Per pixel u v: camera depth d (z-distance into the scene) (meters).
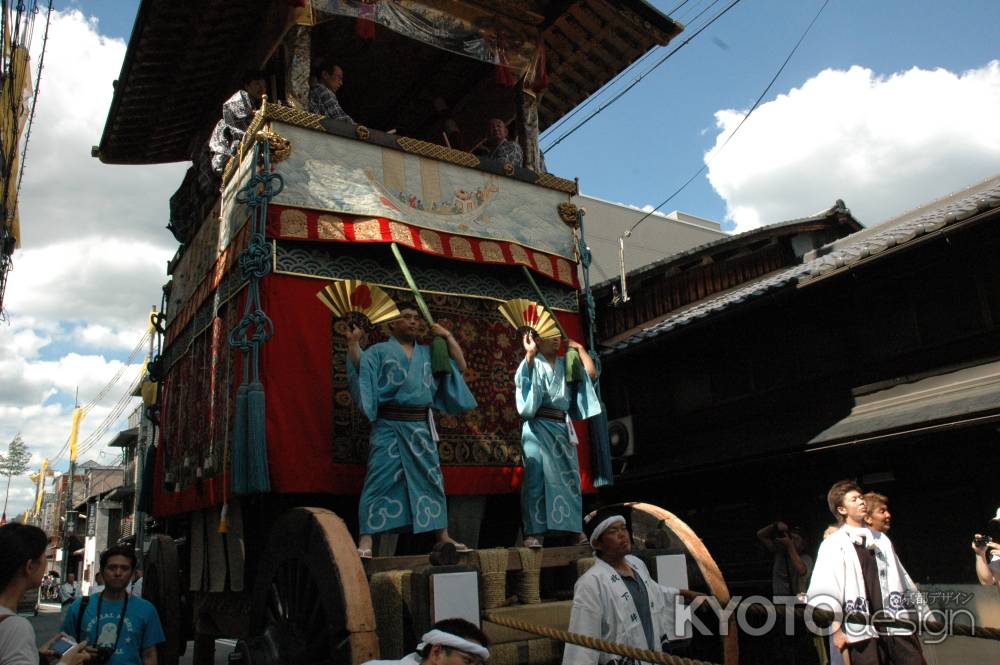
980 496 7.13
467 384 6.26
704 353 10.76
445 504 5.12
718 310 9.67
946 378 7.88
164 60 7.93
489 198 6.85
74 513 40.53
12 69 8.05
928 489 7.57
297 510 4.59
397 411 5.11
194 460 6.57
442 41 7.53
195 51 7.78
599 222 17.70
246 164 6.10
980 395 6.99
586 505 7.66
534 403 5.65
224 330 6.14
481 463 6.12
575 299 7.26
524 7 8.18
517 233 6.92
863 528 4.84
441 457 5.91
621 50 9.12
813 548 8.59
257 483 4.90
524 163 7.93
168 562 6.48
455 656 2.89
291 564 4.55
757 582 9.01
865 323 8.81
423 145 6.58
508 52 8.04
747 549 9.41
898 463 7.84
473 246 6.52
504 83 7.96
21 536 2.94
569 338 6.50
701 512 10.13
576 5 8.38
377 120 10.47
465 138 10.16
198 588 6.61
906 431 7.09
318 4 6.68
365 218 6.03
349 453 5.53
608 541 3.96
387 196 6.23
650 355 11.48
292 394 5.39
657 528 5.83
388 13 7.15
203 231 7.37
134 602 4.54
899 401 8.00
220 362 6.15
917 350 8.25
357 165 6.20
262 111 5.91
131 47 7.70
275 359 5.40
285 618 4.55
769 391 9.78
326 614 4.07
